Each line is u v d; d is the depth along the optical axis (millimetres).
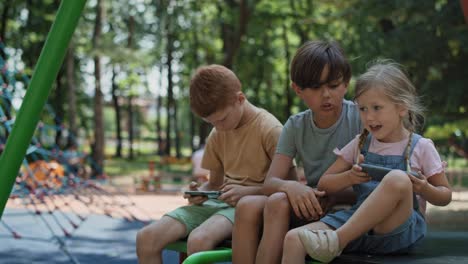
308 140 2738
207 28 22906
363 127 2686
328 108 2568
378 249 2293
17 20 21938
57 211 8922
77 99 27750
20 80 19531
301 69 2525
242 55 24812
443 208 3691
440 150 16953
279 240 2367
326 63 2492
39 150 11109
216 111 2812
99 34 18453
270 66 25797
